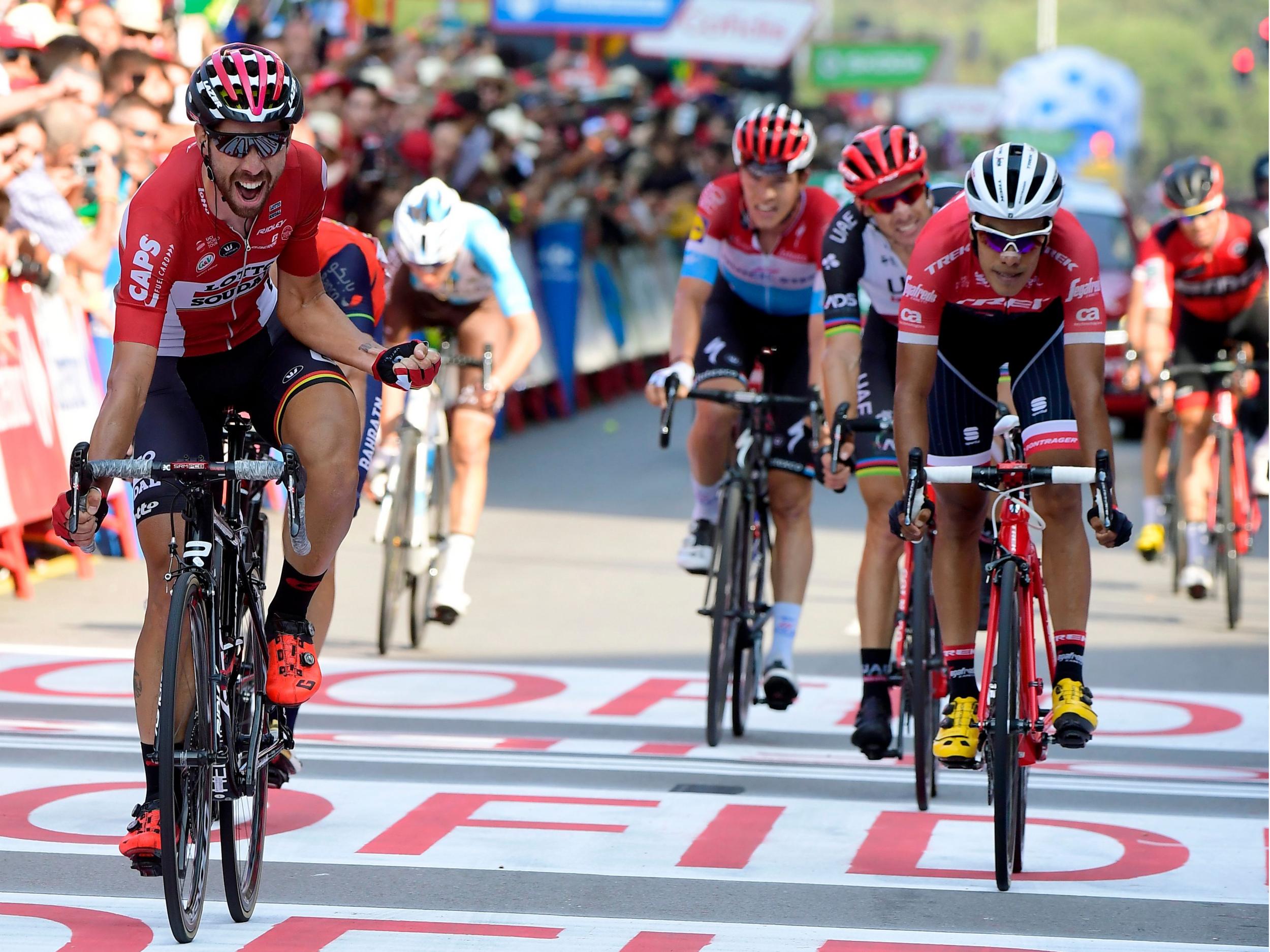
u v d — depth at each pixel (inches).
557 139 2139.5
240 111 481.1
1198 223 1135.0
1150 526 1263.5
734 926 518.9
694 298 818.2
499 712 808.9
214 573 501.7
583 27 2568.9
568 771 705.0
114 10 1246.3
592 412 2158.0
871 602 698.8
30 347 1074.7
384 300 727.1
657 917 525.7
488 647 955.3
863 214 723.4
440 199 912.3
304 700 547.2
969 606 615.8
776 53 2748.5
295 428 538.0
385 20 2576.3
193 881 497.4
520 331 968.3
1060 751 760.3
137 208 502.6
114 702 804.0
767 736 781.9
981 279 589.6
